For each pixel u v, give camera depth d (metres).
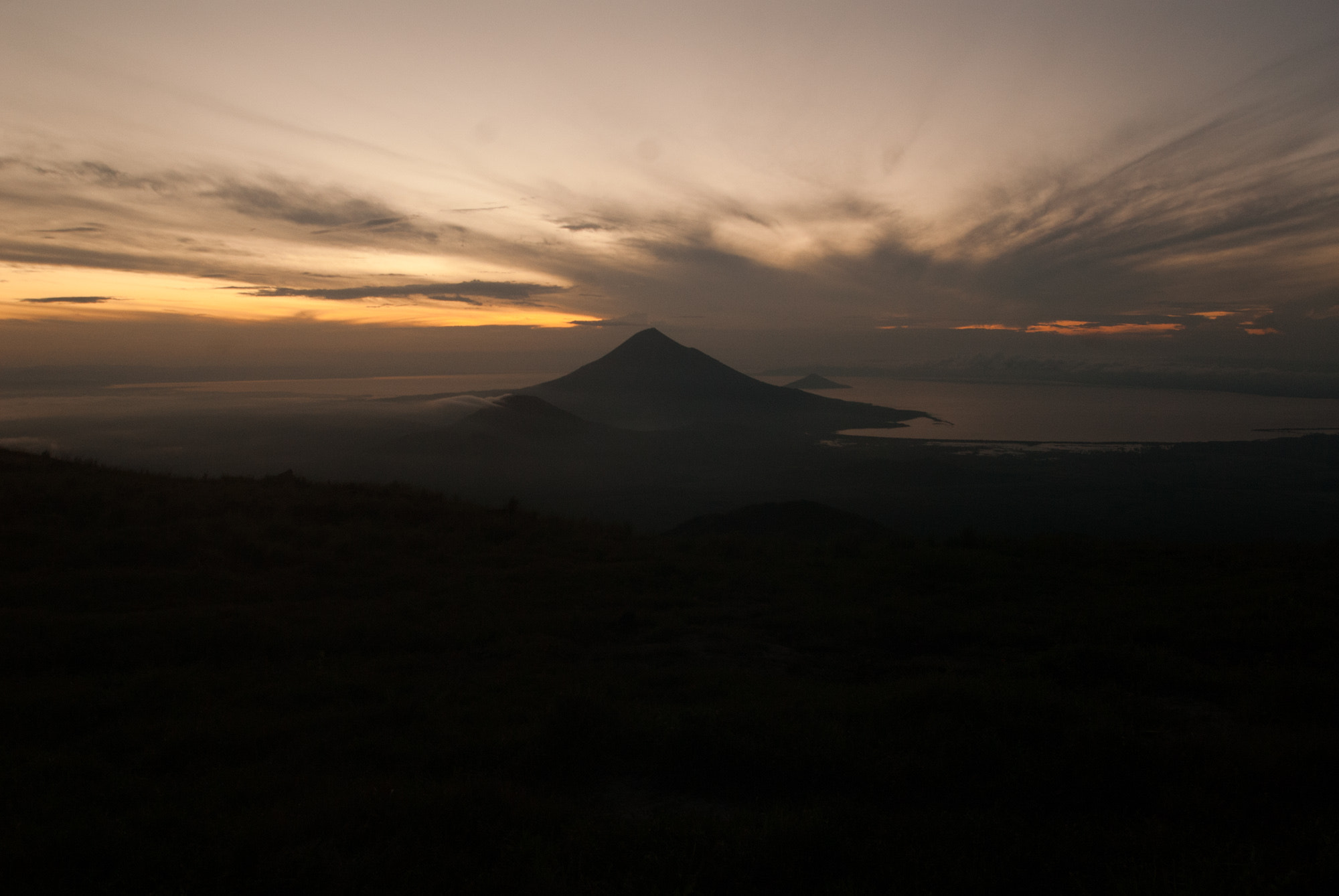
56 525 14.87
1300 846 4.52
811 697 7.95
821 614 11.99
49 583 12.12
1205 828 4.87
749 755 6.12
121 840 4.85
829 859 4.57
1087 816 5.20
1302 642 10.08
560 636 10.91
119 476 20.56
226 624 10.70
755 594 13.82
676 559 16.80
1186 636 10.43
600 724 6.60
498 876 4.42
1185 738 6.39
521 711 7.65
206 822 5.14
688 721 6.62
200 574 13.40
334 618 11.41
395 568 15.04
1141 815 5.20
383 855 4.70
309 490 21.48
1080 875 4.32
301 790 5.87
